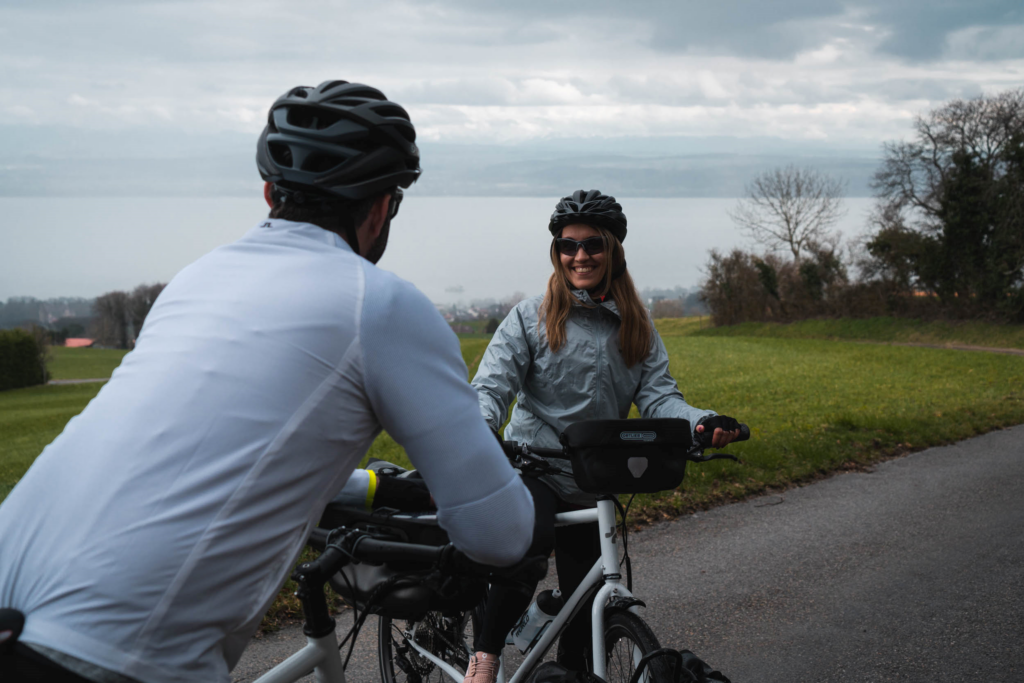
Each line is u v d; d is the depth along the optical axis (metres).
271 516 1.12
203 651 1.08
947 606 4.27
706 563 4.98
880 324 46.84
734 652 3.71
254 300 1.19
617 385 2.62
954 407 13.68
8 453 14.82
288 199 1.33
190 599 1.06
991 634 3.90
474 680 2.33
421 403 1.21
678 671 1.87
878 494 6.98
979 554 5.21
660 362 2.68
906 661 3.61
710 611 4.19
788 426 11.03
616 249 2.56
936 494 7.00
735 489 6.82
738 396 18.41
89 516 1.06
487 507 1.25
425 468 1.24
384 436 10.38
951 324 42.97
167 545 1.05
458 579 1.42
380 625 3.01
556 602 2.46
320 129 1.31
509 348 2.61
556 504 2.47
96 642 1.02
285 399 1.13
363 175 1.31
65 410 32.25
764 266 55.19
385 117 1.33
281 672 1.42
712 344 44.06
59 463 1.13
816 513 6.26
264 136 1.38
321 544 1.54
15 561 1.09
